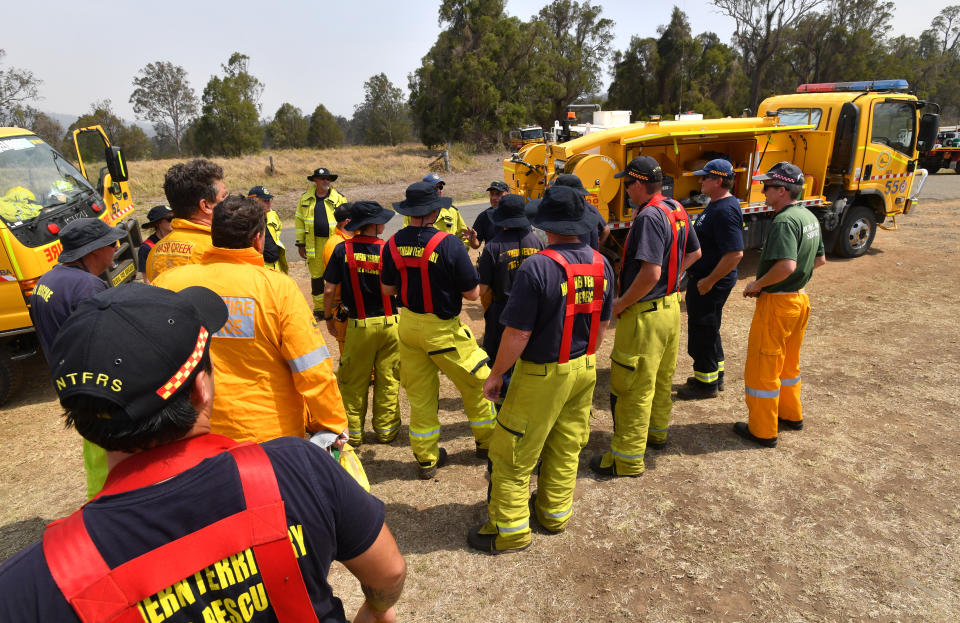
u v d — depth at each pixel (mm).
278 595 990
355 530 1113
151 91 67688
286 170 23531
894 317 6562
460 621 2584
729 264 4066
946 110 65438
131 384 888
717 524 3193
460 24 39656
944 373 5059
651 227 3197
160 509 905
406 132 76125
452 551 3021
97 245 2717
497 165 29844
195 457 991
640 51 46938
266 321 2016
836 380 5012
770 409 3867
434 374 3572
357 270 3619
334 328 4074
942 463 3723
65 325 926
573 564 2916
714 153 7203
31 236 4734
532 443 2797
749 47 45281
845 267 8742
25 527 3371
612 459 3666
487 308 4336
